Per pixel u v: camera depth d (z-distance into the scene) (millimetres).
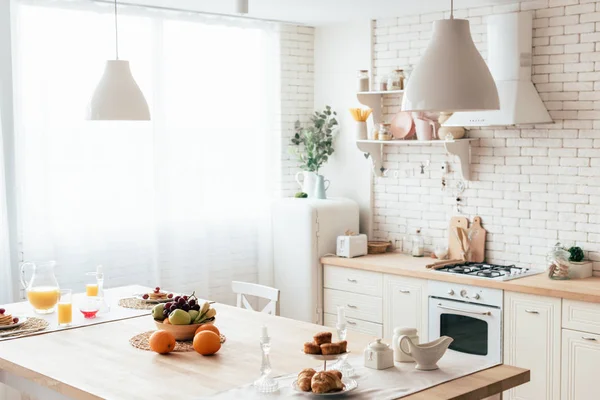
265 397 2896
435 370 3209
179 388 3039
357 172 6836
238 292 4902
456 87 2965
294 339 3773
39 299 4297
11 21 5297
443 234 6262
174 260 6246
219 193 6551
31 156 5457
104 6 5770
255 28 6719
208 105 6426
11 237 5395
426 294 5676
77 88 5660
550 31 5496
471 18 5957
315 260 6434
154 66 6051
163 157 6121
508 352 5223
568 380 4945
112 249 5895
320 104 7105
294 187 7102
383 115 6594
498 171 5863
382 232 6719
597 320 4785
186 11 6242
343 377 3020
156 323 3826
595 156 5336
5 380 3617
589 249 5406
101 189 5809
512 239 5820
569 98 5438
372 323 6094
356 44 6754
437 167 6250
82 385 3102
